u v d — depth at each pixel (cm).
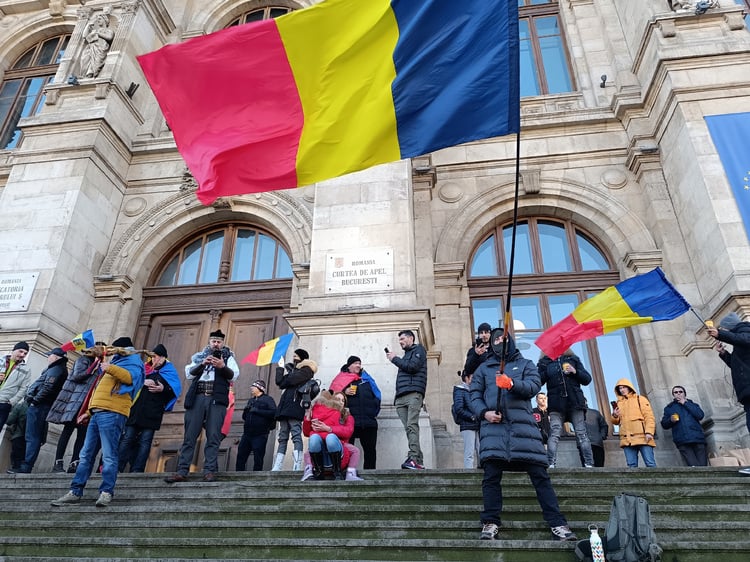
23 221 1109
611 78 1272
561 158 1192
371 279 881
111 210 1232
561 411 759
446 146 521
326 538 455
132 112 1345
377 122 549
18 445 789
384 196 951
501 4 530
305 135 584
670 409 820
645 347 988
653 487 526
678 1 1125
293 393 719
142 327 1169
